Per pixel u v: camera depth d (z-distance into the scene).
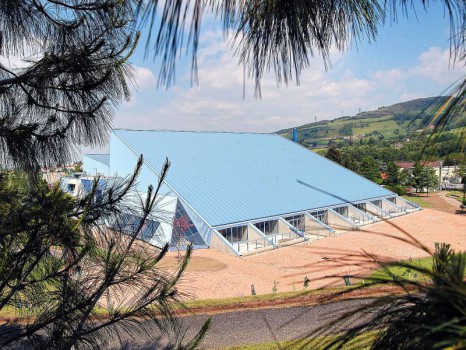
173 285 3.21
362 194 42.88
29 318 3.06
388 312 1.03
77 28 3.31
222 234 30.12
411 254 23.38
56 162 3.45
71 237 2.86
